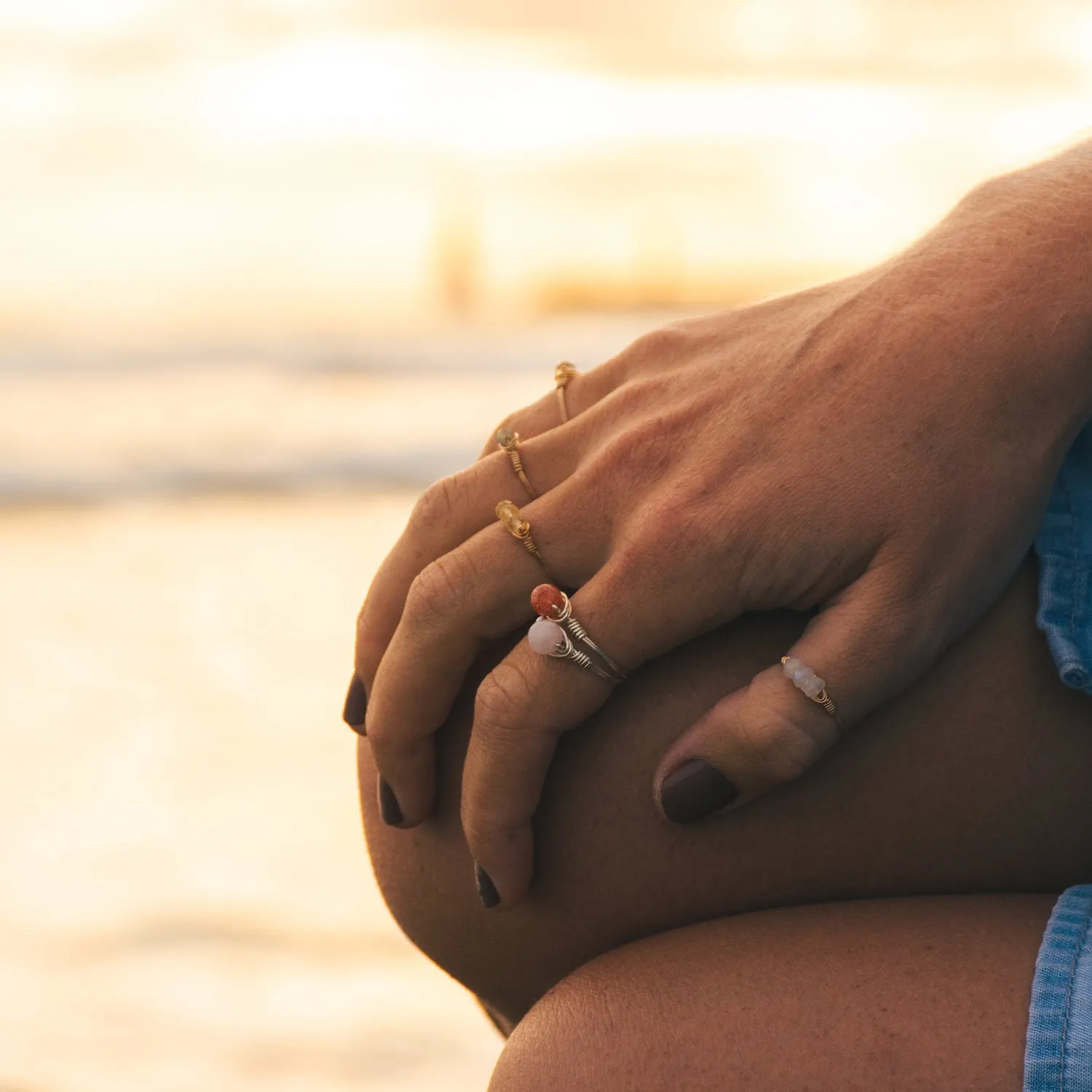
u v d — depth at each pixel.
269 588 4.09
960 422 0.69
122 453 7.73
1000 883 0.72
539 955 0.73
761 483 0.69
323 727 2.63
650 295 19.44
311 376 11.24
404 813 0.73
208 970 1.58
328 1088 1.30
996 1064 0.66
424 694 0.71
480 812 0.71
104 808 2.16
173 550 4.87
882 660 0.69
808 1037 0.67
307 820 2.11
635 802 0.72
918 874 0.72
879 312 0.71
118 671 3.07
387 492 6.64
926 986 0.67
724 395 0.71
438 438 8.51
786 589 0.69
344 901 1.80
